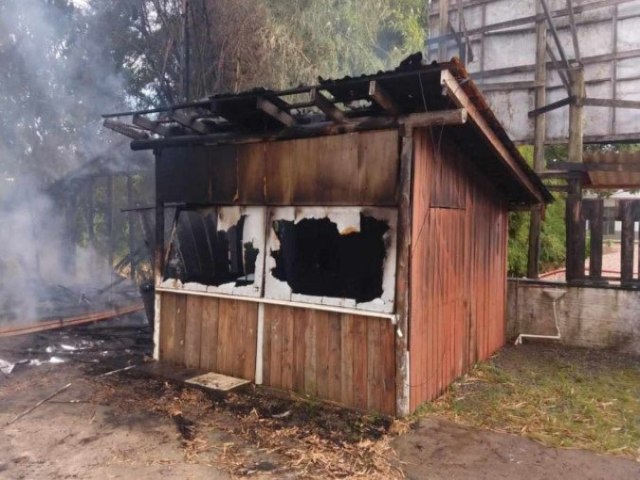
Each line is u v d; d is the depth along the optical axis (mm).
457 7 8766
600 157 6215
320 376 4500
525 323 6949
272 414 4254
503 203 6656
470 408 4449
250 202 4941
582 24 7785
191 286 5352
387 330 4145
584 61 7801
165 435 3863
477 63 8734
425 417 4195
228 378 4980
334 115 4188
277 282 4746
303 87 3857
